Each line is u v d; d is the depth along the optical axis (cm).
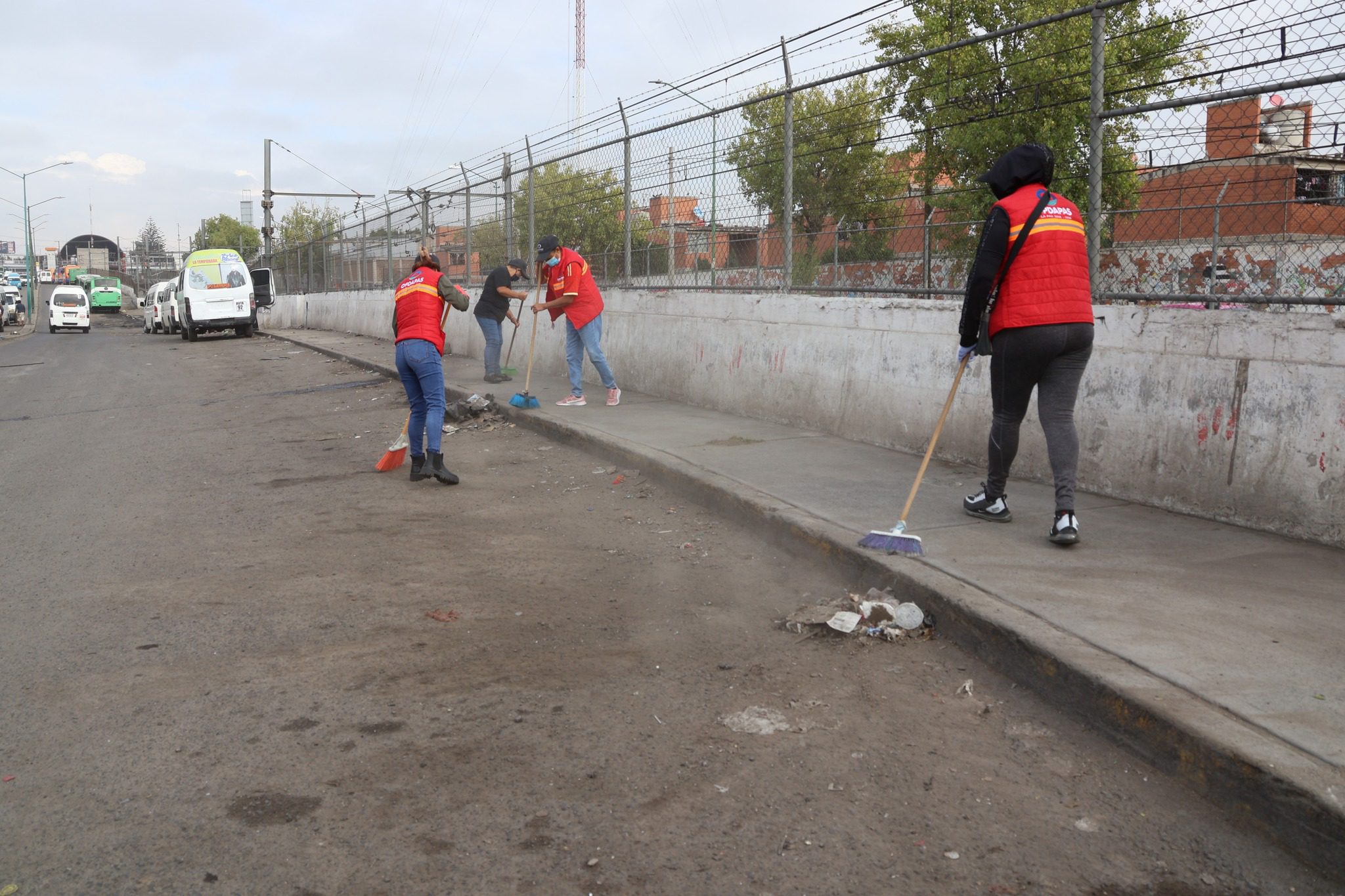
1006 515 523
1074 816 278
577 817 280
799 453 734
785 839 268
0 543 613
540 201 1409
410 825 276
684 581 497
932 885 247
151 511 688
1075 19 641
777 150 895
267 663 396
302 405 1303
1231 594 404
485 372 1306
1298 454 486
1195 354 534
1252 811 268
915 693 359
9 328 5141
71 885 250
